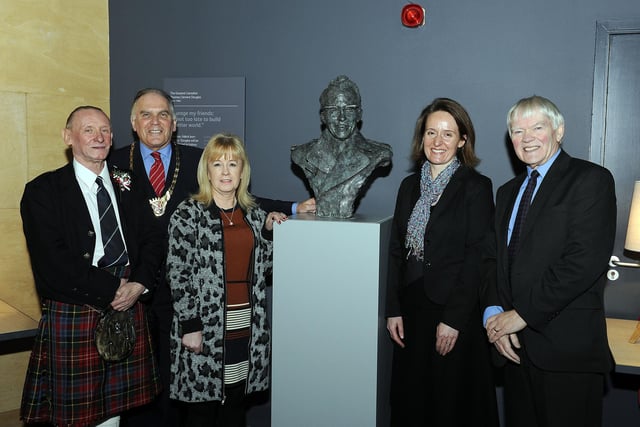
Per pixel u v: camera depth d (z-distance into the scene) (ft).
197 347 8.30
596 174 7.37
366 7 11.12
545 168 7.73
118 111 12.80
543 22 10.27
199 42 12.14
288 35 11.60
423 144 9.05
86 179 8.71
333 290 8.79
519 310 7.45
